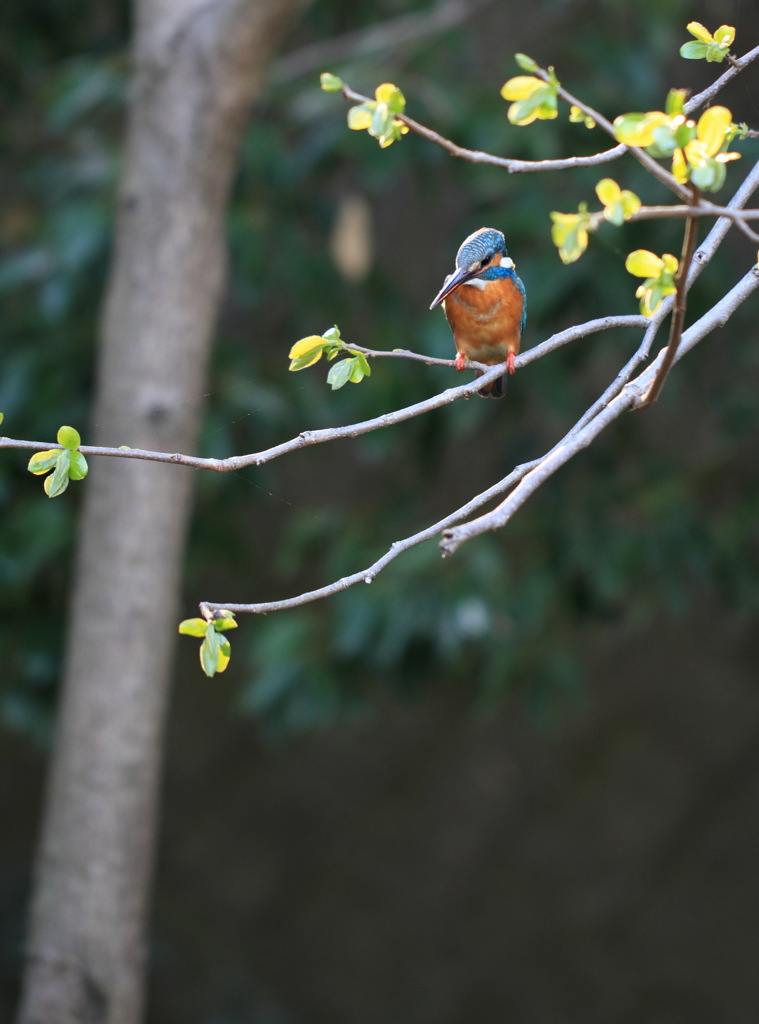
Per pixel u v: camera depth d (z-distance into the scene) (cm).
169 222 760
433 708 1548
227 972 1551
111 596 755
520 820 1548
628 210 291
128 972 760
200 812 1559
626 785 1527
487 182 944
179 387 766
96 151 1067
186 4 750
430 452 1009
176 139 754
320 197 1032
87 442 975
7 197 1309
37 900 759
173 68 754
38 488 1028
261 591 1491
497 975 1552
